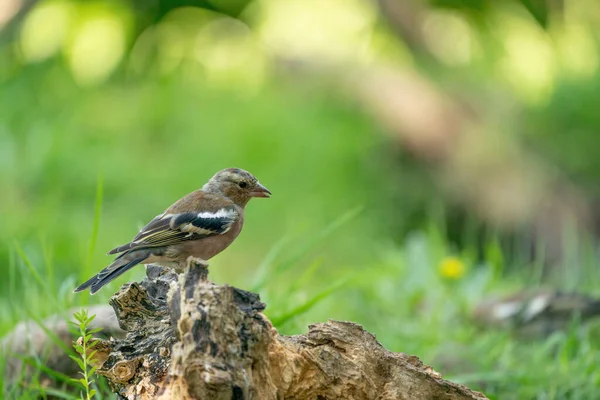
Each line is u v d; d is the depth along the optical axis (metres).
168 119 17.84
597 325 9.30
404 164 17.61
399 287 10.87
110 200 15.21
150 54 20.12
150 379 5.16
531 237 16.12
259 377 4.89
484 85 19.05
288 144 16.84
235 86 19.22
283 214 15.23
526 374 7.96
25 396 6.66
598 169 17.12
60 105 18.39
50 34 20.09
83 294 7.47
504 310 9.58
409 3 20.53
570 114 17.88
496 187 16.78
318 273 13.29
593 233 16.17
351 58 19.59
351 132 17.55
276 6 20.84
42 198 14.37
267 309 7.51
